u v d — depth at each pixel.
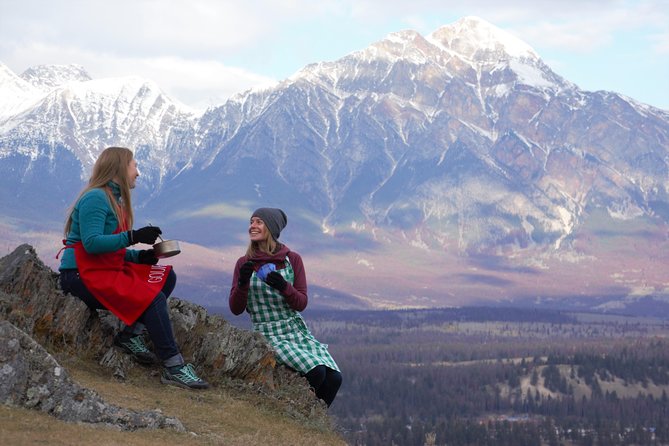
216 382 12.98
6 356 9.91
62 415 9.88
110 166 11.86
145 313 12.19
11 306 11.62
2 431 8.85
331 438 12.81
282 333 13.66
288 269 13.48
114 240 11.52
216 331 13.67
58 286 12.47
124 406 10.77
